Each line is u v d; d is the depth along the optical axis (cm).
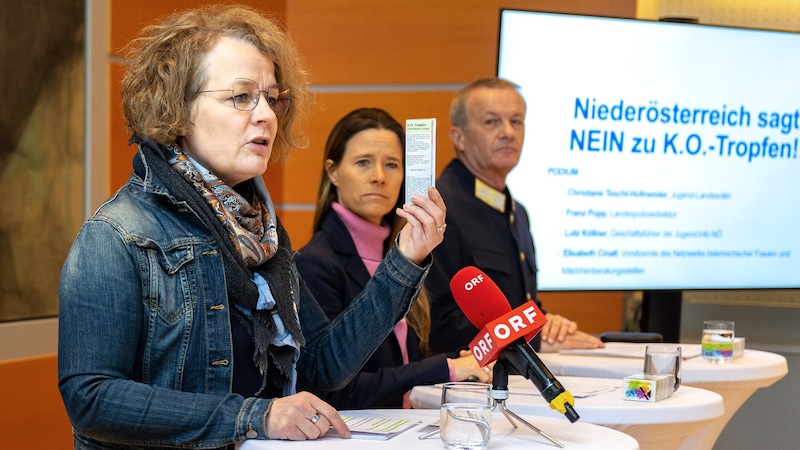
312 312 196
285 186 477
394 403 258
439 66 459
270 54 174
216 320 165
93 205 363
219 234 167
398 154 271
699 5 468
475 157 345
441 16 458
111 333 156
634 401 218
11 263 325
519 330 167
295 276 191
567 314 455
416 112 462
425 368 246
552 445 162
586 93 423
